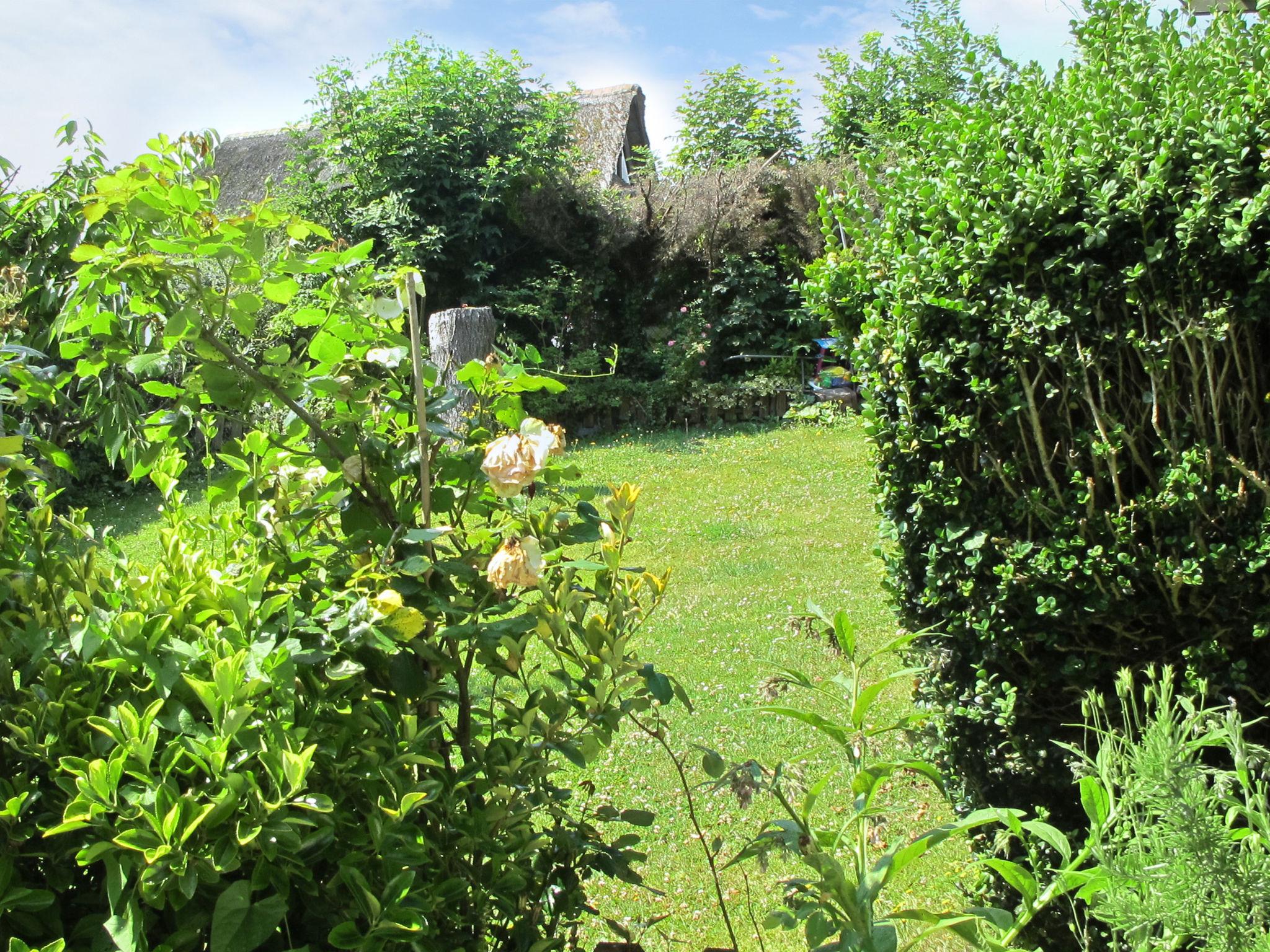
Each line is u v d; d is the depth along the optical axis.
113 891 1.13
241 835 1.16
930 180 2.40
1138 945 1.11
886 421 2.37
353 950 1.23
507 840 1.56
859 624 5.03
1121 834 1.25
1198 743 1.19
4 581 1.33
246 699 1.22
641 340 13.12
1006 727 2.22
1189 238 1.99
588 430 11.78
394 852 1.29
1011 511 2.24
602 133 17.81
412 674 1.49
